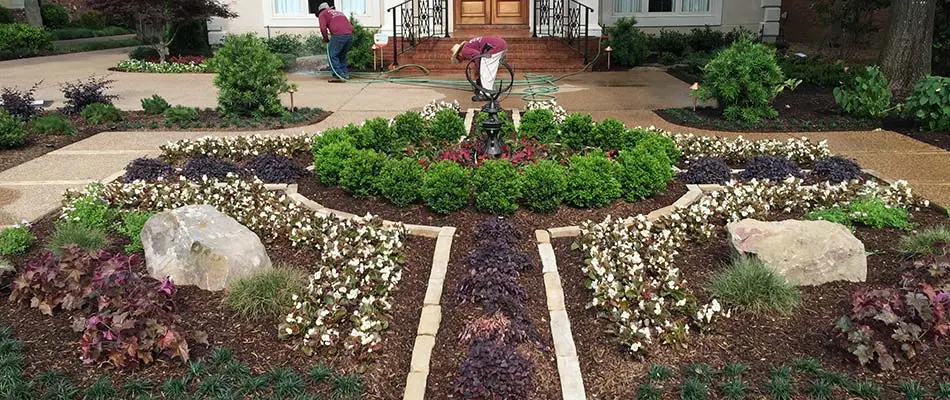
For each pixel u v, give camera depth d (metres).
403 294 4.22
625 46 15.35
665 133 7.73
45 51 20.58
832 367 3.45
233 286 3.98
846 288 4.24
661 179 5.68
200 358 3.46
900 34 10.80
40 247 4.93
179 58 16.39
